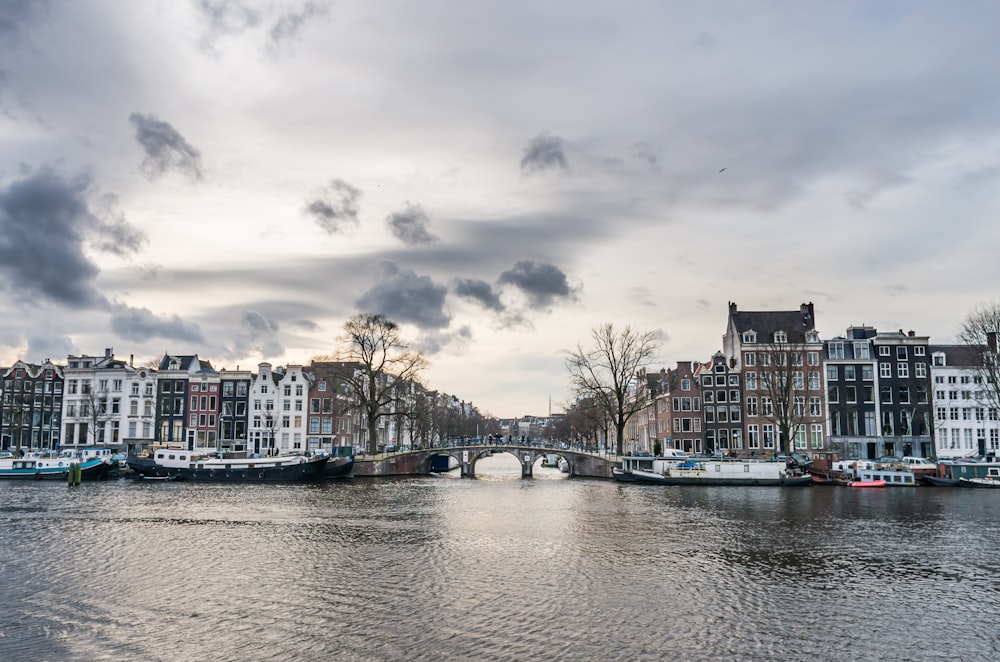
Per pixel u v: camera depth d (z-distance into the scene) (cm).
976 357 10375
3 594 3144
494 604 3000
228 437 11894
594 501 6681
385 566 3691
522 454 10800
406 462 10462
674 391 11919
